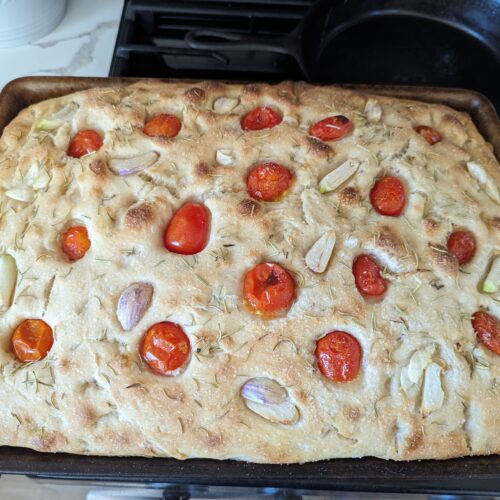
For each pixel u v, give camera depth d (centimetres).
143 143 38
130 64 50
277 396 32
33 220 36
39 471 32
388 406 32
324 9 52
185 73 52
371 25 55
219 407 32
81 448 33
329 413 32
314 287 33
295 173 37
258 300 33
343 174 37
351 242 35
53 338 33
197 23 54
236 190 36
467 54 54
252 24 53
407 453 32
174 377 32
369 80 52
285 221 35
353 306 33
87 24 57
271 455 32
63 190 37
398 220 36
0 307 34
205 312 33
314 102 41
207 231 35
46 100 42
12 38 54
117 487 39
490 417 32
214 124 39
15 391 32
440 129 41
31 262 34
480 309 34
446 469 32
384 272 34
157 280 34
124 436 32
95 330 33
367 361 32
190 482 34
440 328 33
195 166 37
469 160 39
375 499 38
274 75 52
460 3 55
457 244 35
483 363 33
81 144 39
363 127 39
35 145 38
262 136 38
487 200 37
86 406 32
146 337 33
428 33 55
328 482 34
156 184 37
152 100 41
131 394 32
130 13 52
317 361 32
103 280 34
